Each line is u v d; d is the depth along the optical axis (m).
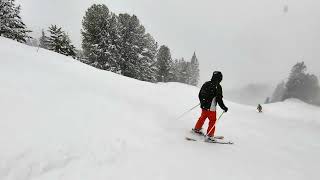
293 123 14.24
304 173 5.11
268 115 18.83
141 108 7.77
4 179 3.31
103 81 10.78
